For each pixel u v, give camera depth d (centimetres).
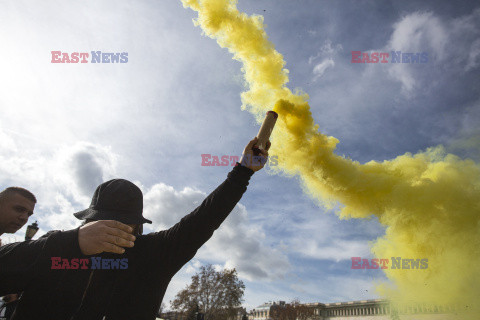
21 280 105
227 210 165
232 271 5856
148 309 147
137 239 160
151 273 151
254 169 176
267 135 180
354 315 7125
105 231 108
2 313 317
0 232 250
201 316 2969
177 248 155
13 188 256
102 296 140
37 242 112
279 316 7319
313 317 7644
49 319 130
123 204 156
